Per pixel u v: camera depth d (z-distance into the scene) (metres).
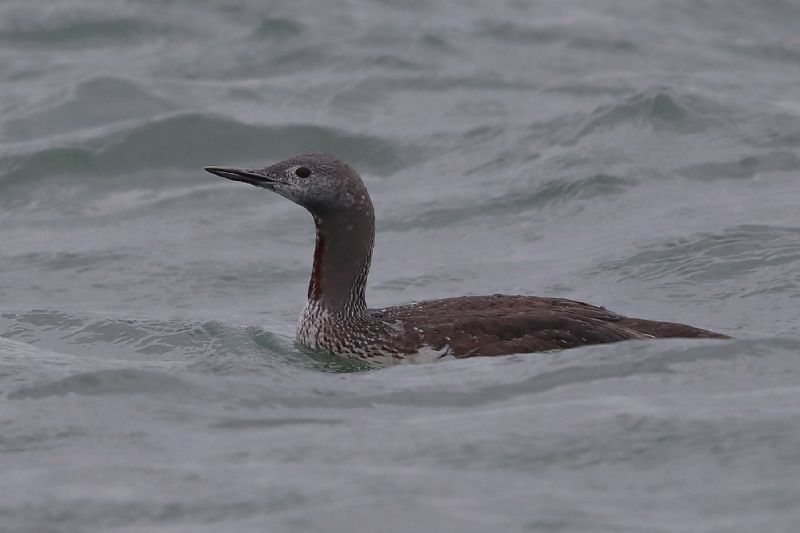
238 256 17.77
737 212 17.64
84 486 8.84
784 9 29.55
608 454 8.84
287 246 18.20
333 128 21.84
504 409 10.09
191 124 21.61
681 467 8.55
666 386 10.38
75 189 20.44
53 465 9.33
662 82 23.77
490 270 16.75
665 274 15.74
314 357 12.99
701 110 21.30
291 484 8.59
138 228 18.98
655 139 20.55
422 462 8.91
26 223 19.41
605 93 23.44
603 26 27.62
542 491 8.27
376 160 21.27
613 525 7.68
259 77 24.81
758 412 9.48
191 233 18.69
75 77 24.30
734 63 26.05
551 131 21.38
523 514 7.88
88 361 12.73
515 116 22.48
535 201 18.89
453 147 21.33
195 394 10.76
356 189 13.20
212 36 26.64
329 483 8.56
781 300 14.52
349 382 11.11
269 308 15.91
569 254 16.95
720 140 20.48
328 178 13.13
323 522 7.91
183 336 14.06
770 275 15.29
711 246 16.23
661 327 12.18
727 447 8.82
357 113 23.11
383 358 12.56
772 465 8.47
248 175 13.32
